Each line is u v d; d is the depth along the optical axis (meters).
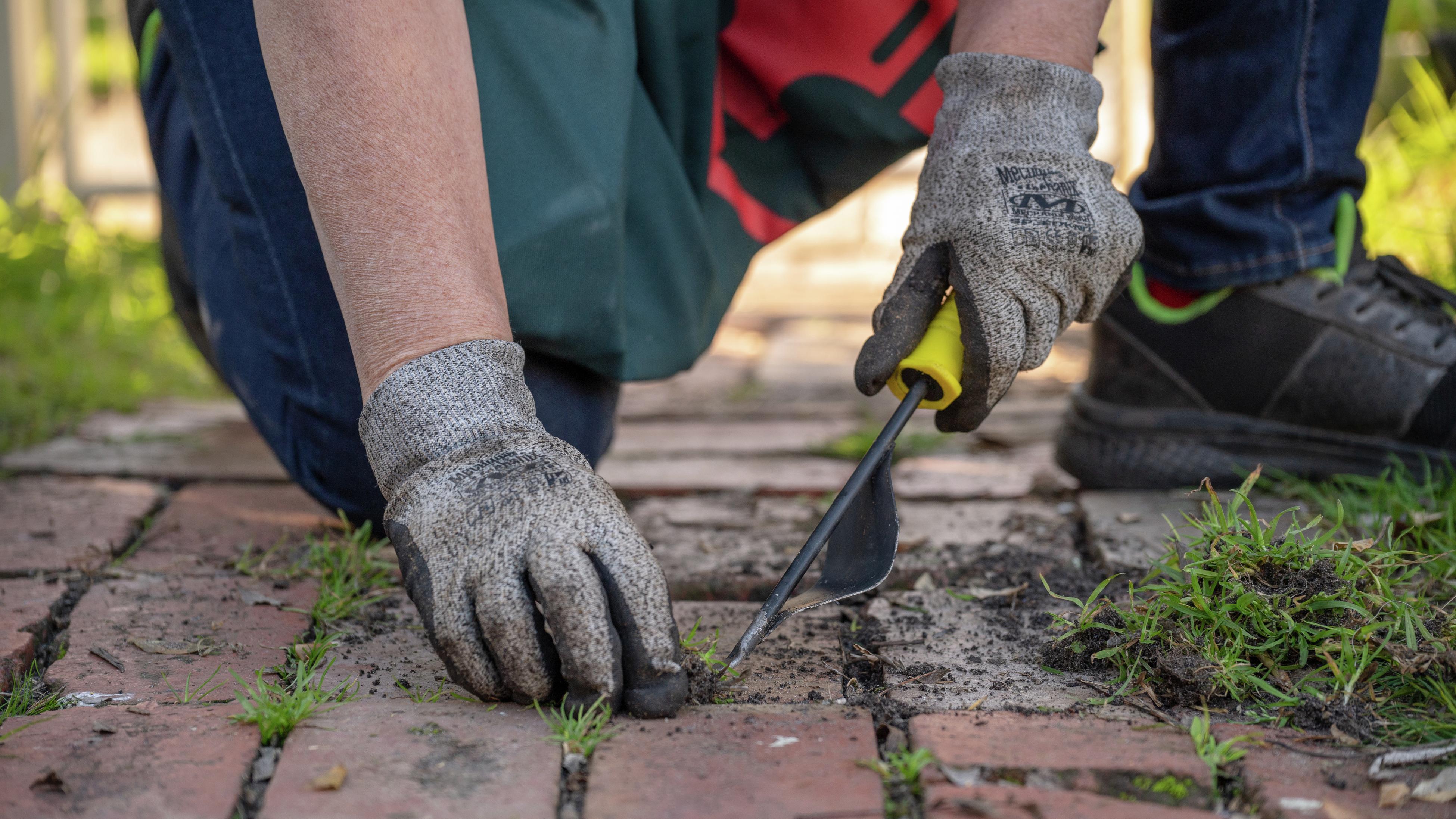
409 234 0.88
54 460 1.48
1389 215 2.37
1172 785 0.83
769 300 2.92
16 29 3.05
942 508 1.28
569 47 1.06
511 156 1.04
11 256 2.44
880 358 0.92
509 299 1.04
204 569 1.13
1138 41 3.20
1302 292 1.19
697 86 1.16
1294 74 1.16
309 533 1.21
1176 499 1.25
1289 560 0.95
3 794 0.82
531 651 0.84
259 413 1.17
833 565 0.93
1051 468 1.42
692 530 1.24
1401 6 2.99
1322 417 1.21
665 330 1.16
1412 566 1.05
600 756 0.84
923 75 1.21
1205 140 1.19
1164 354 1.24
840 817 0.80
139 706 0.90
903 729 0.88
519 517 0.84
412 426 0.87
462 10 0.94
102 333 2.13
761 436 1.68
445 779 0.83
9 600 1.05
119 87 4.80
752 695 0.92
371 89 0.88
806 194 1.26
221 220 1.18
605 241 1.06
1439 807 0.80
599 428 1.16
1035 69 0.95
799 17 1.18
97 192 3.43
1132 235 0.94
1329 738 0.86
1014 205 0.92
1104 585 0.96
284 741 0.87
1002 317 0.92
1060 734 0.87
